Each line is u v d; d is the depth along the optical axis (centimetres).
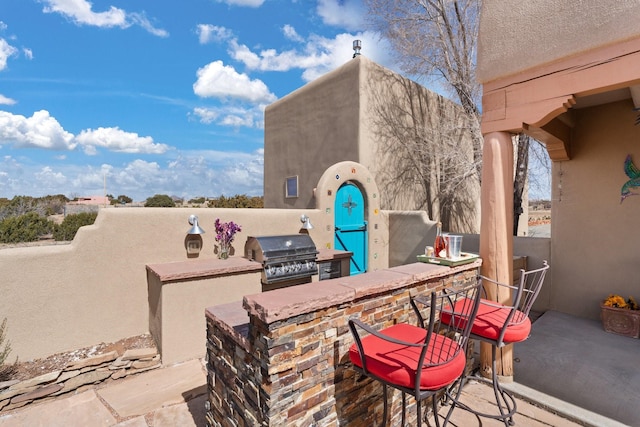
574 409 298
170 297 400
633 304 478
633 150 499
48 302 377
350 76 829
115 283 425
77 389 345
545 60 309
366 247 757
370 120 828
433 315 175
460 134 976
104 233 416
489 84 354
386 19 895
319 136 920
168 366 399
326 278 594
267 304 181
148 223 452
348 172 721
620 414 291
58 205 1638
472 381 354
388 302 252
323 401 207
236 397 219
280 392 185
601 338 459
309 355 198
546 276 590
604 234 526
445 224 1062
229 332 223
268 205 1134
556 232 577
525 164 792
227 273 446
